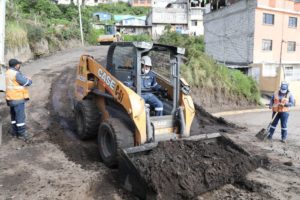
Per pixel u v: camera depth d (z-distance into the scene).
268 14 26.09
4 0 8.77
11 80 6.98
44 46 22.00
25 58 18.36
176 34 24.72
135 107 5.31
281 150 7.68
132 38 44.44
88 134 6.84
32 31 20.50
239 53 27.70
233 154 5.36
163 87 6.39
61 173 5.50
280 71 22.27
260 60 26.38
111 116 6.27
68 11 40.56
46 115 8.83
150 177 4.43
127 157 4.76
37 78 13.02
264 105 18.20
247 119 13.75
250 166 5.31
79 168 5.72
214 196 4.82
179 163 4.83
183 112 5.90
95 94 6.79
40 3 37.16
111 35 32.53
